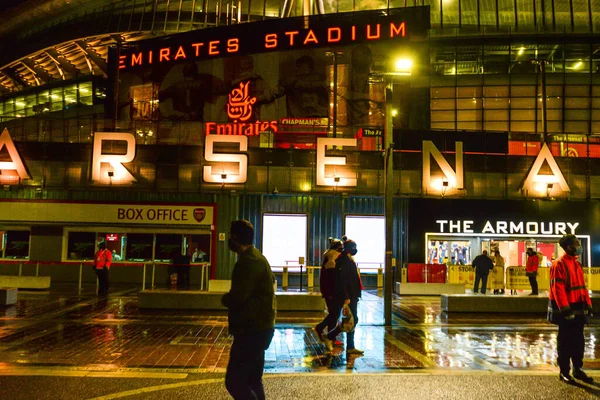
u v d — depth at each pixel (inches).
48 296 756.6
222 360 338.0
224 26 1347.2
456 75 1337.4
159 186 1043.9
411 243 1052.5
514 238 1066.1
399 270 1046.4
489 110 1323.8
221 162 1030.4
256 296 181.2
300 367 321.1
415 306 703.1
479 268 819.4
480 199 1068.5
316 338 434.6
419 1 1408.7
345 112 1270.9
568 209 1073.5
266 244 1044.5
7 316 548.4
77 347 378.9
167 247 1043.9
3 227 1042.1
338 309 373.7
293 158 1055.6
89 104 1770.4
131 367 314.5
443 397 251.4
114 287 946.7
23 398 243.4
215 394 253.1
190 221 1036.5
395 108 1284.4
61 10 1941.4
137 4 1713.8
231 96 1320.1
